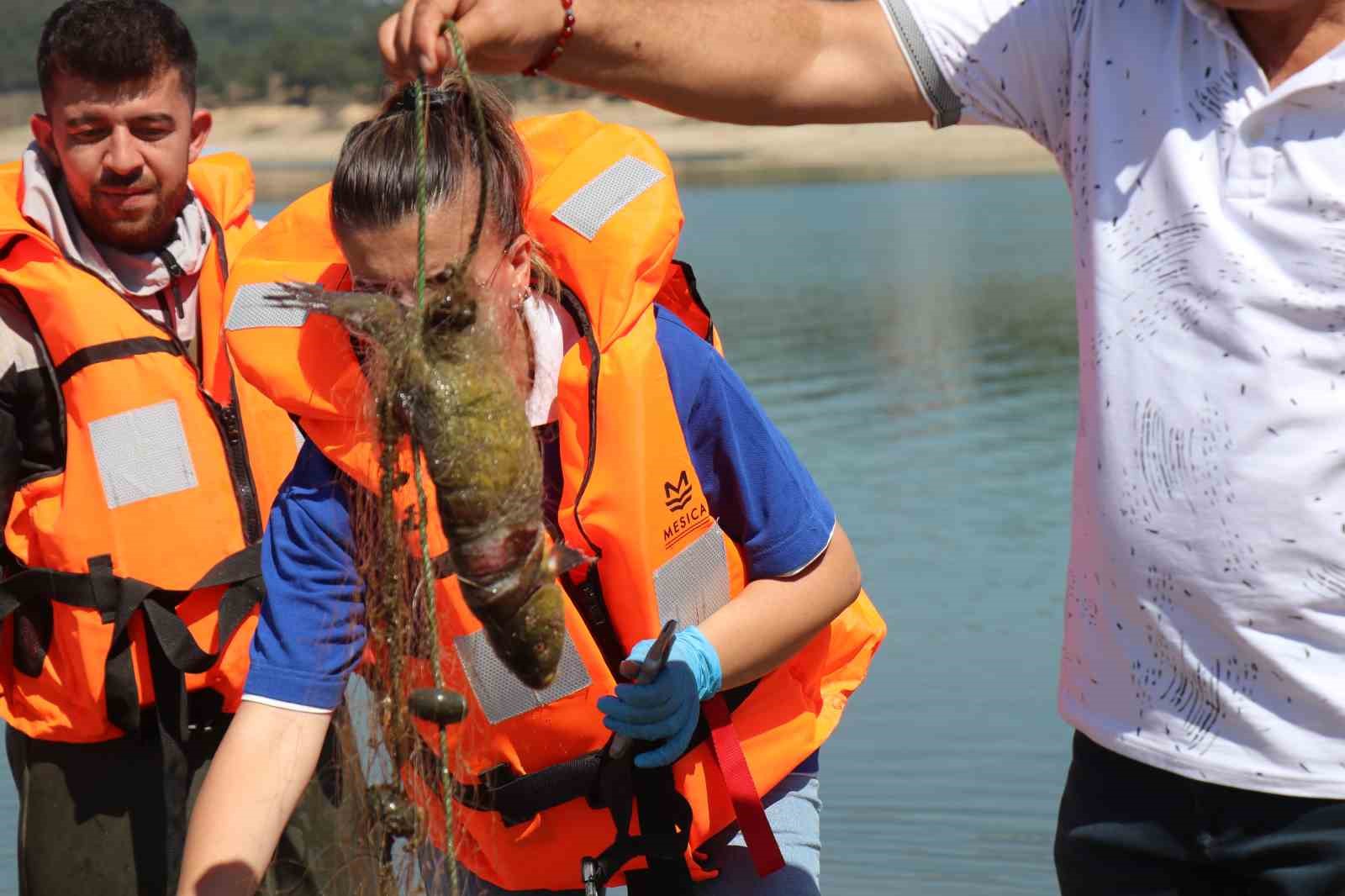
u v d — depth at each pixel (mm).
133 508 3900
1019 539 8320
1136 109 2695
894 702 6297
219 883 2773
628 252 2863
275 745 2873
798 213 29328
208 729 3994
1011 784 5594
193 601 3924
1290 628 2600
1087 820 2859
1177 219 2631
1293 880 2658
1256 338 2559
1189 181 2615
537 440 2922
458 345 2398
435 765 2951
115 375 3910
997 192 32938
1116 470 2707
